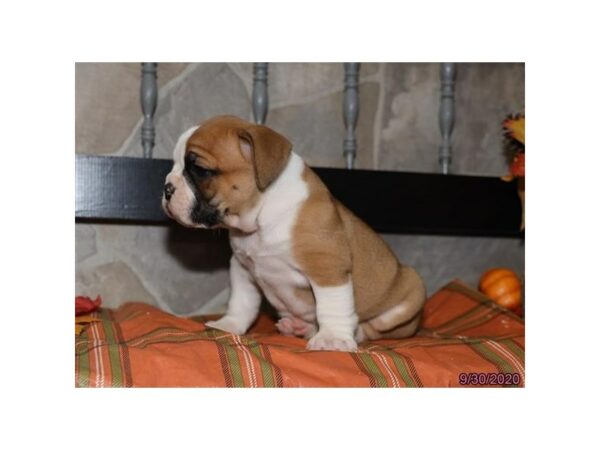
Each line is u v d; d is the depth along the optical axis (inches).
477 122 48.0
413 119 46.6
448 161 45.8
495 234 47.9
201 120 42.4
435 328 39.7
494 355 30.2
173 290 41.9
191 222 30.6
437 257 47.4
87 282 40.5
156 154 41.6
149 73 39.7
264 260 32.1
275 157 29.7
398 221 43.3
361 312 34.1
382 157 46.1
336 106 44.9
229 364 25.8
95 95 40.2
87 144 40.2
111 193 38.2
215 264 42.4
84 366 24.9
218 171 30.4
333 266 30.9
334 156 44.9
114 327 31.7
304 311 33.8
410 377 27.1
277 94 43.8
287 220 31.0
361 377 26.3
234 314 35.3
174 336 29.1
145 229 41.4
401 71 46.3
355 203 42.4
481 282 44.6
